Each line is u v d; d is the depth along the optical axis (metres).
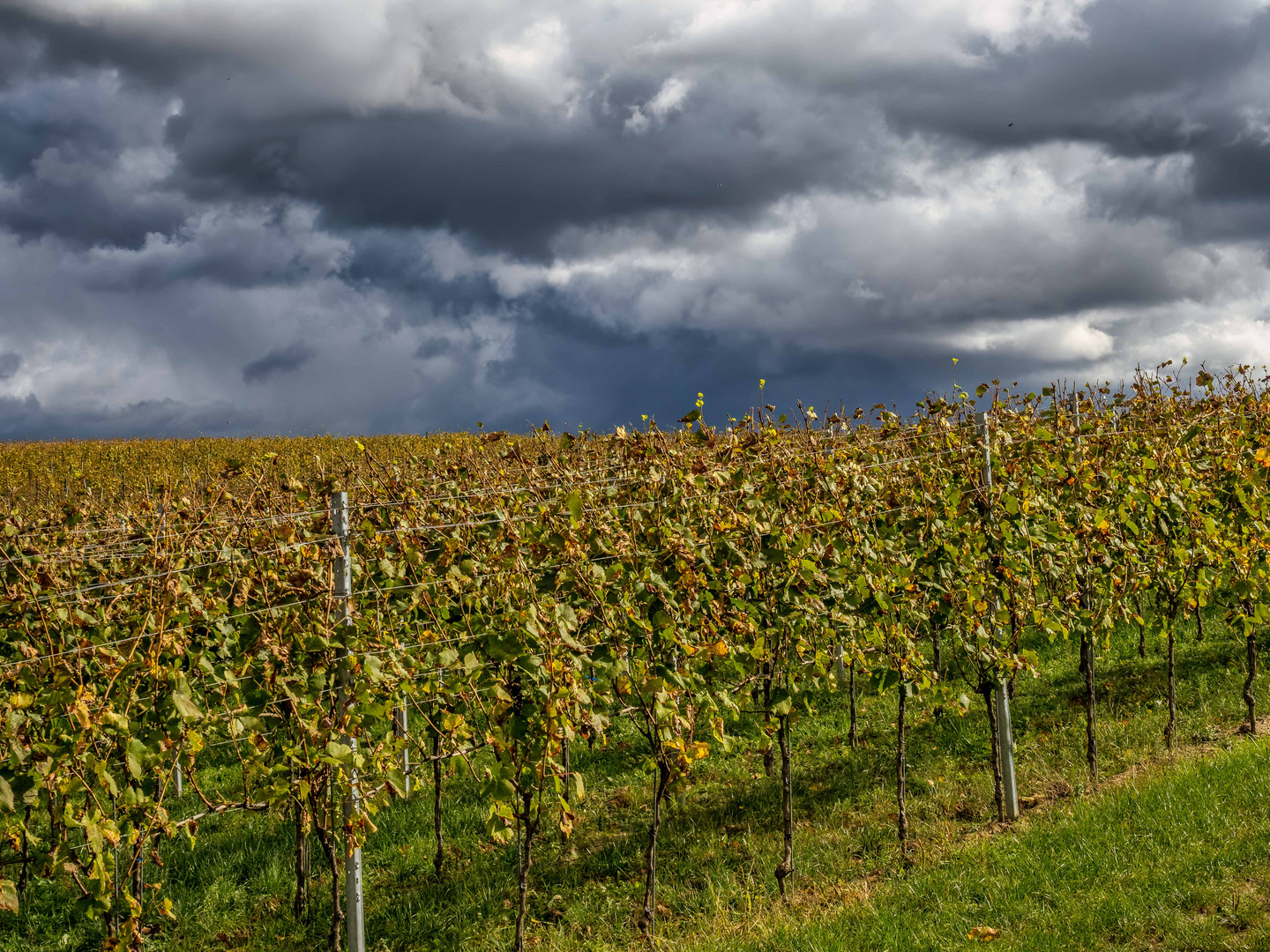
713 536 5.83
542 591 5.09
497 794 4.71
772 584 5.69
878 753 8.20
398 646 5.07
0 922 6.17
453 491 6.83
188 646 5.18
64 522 6.09
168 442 32.56
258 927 5.99
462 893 6.23
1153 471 7.44
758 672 6.18
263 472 6.02
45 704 4.05
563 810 4.77
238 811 7.50
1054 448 7.66
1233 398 10.63
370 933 5.81
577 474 6.14
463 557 5.48
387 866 6.68
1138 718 8.34
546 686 4.75
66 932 6.05
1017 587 6.67
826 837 6.67
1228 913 4.64
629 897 6.08
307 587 4.92
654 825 5.50
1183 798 5.99
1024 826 6.40
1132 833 5.67
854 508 6.45
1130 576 7.36
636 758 8.34
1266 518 7.72
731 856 6.54
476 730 5.36
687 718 5.23
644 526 5.84
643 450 6.03
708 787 7.75
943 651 10.11
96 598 5.49
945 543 6.22
